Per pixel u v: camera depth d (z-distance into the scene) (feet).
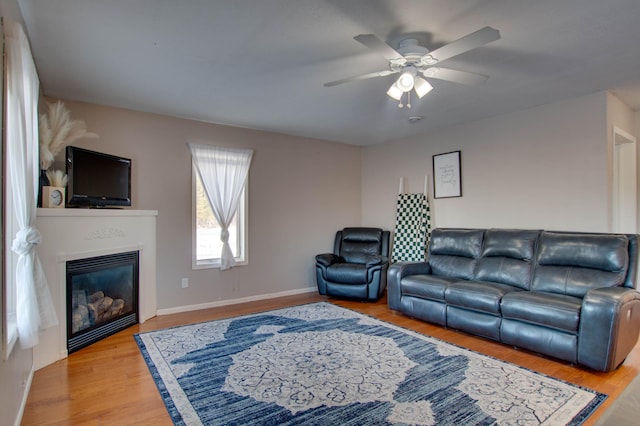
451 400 7.44
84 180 11.01
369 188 20.25
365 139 18.80
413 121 15.25
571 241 11.07
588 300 8.86
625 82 10.97
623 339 8.73
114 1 6.68
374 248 17.63
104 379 8.45
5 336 5.65
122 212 12.07
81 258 10.41
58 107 10.66
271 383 8.21
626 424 2.33
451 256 14.28
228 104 12.82
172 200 14.33
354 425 6.57
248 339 11.09
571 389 7.91
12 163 6.34
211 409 7.14
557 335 9.34
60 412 7.07
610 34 8.02
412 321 13.04
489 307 10.77
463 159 15.61
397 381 8.29
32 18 7.23
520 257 12.14
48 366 9.18
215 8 6.91
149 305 13.34
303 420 6.75
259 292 16.65
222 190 15.47
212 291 15.28
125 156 13.28
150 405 7.32
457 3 6.77
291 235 17.78
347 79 8.65
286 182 17.62
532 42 8.39
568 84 11.10
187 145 14.71
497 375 8.59
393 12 7.05
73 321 10.25
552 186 12.85
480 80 8.66
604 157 11.67
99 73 10.04
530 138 13.46
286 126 16.01
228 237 15.52
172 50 8.67
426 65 8.13
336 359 9.53
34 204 7.27
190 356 9.78
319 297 17.04
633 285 9.82
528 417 6.82
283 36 8.00
